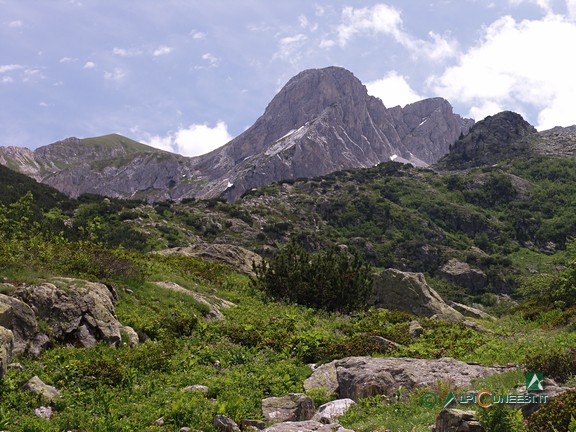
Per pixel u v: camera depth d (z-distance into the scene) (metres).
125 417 12.34
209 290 30.19
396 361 15.34
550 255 163.25
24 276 18.84
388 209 182.62
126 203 156.12
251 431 11.18
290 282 32.69
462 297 124.38
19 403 12.77
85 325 17.89
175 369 16.72
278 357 18.88
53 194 126.19
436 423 9.91
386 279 40.31
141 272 26.16
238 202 187.12
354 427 11.26
